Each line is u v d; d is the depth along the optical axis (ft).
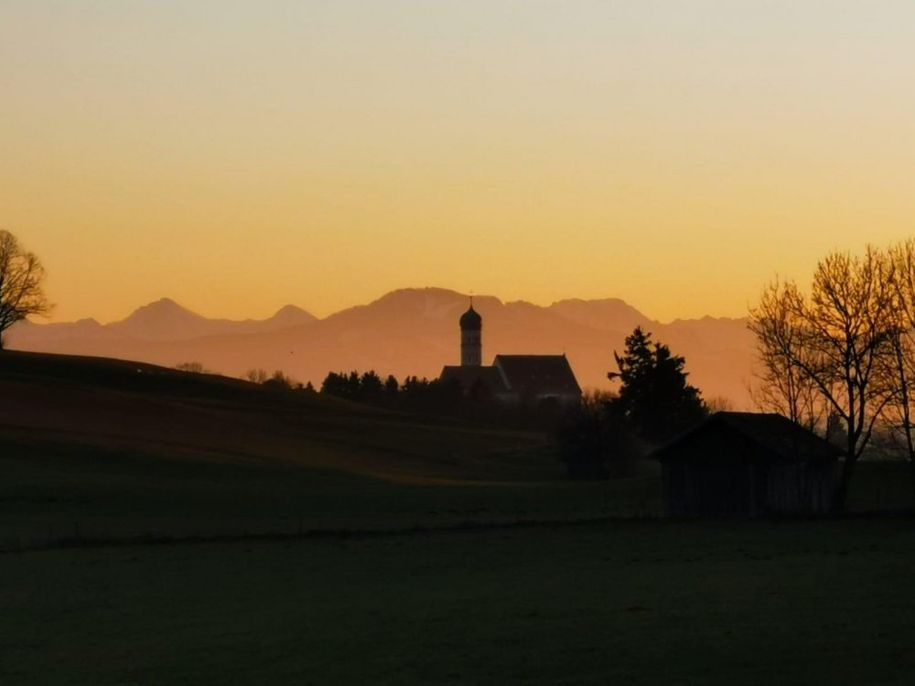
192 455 591.37
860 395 380.17
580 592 193.88
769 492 356.59
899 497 399.44
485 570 228.43
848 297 381.60
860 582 200.54
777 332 401.29
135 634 164.35
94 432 618.03
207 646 152.66
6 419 617.21
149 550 266.16
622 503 424.05
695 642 146.51
